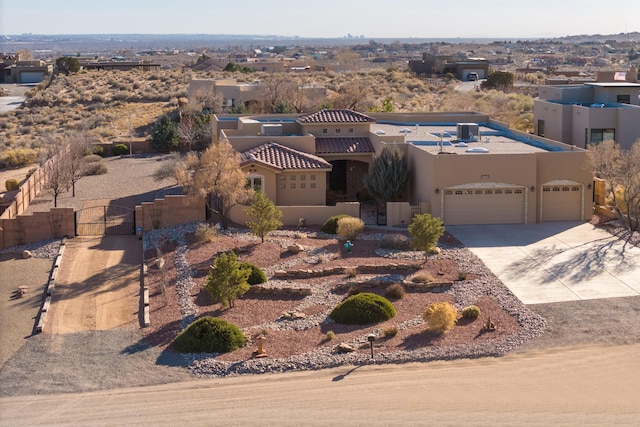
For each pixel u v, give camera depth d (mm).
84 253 36156
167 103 88625
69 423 19562
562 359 22672
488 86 96438
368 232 37281
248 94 75000
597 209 41062
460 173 38438
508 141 46781
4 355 24672
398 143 43188
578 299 27547
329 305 27656
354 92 72250
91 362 23875
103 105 88125
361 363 22875
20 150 60375
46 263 34938
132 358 24078
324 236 36312
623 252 33156
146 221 39312
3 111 86938
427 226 31906
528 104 74875
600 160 37469
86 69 124312
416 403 19969
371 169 42250
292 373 22438
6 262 35250
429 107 78375
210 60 132125
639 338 24047
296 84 77750
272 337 25062
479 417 19016
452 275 30438
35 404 20859
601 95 52938
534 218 39156
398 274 30750
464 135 46719
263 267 31641
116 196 47750
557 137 51312
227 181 37375
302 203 41781
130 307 29109
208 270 31625
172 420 19531
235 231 37469
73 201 46406
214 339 24297
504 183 38688
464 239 35969
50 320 27922
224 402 20562
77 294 30703
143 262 34438
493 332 24828
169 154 63875
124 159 62000
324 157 45531
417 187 41406
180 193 47781
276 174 41281
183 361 23609
